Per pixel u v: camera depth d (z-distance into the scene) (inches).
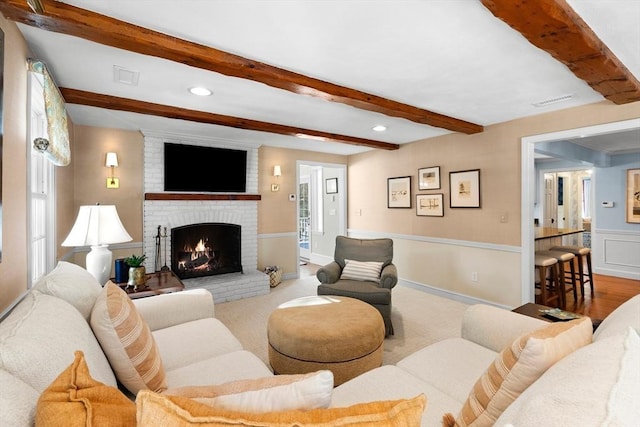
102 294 54.4
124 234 95.6
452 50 77.6
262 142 187.9
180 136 162.9
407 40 72.7
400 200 194.2
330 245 255.9
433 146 174.6
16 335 35.1
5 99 55.9
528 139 134.3
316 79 94.2
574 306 156.9
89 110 121.9
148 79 94.3
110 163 144.9
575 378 27.2
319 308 97.0
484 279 151.8
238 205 183.6
